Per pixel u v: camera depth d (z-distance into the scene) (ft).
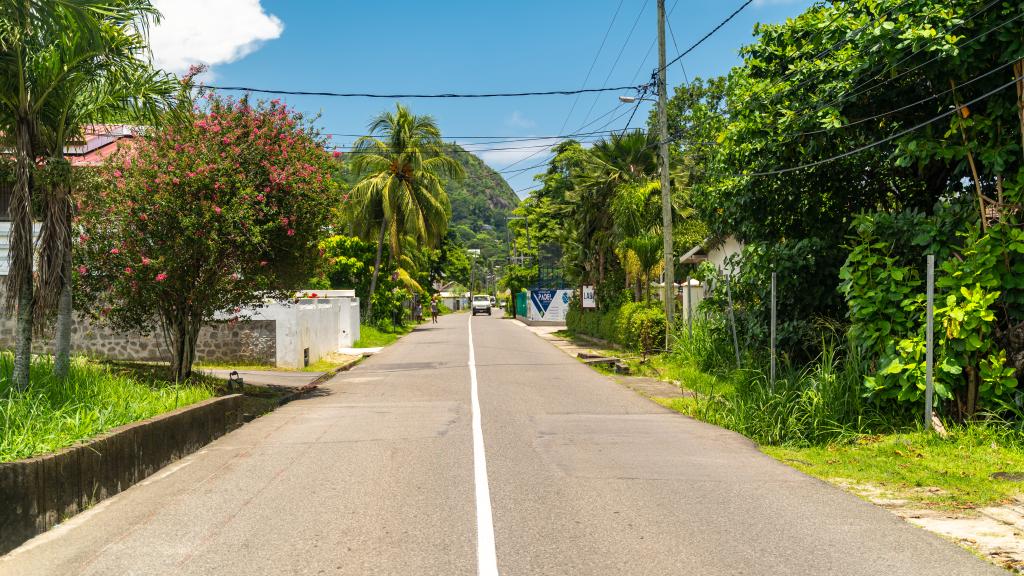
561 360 78.07
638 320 79.71
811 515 19.95
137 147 43.29
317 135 48.70
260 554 16.83
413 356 85.15
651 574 15.42
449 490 22.90
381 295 135.74
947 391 30.91
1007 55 30.07
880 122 40.75
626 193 92.53
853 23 38.29
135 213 40.98
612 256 117.60
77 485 20.53
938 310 31.12
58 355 32.12
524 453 29.07
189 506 21.13
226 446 31.22
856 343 34.83
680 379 57.16
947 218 32.83
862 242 36.19
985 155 31.65
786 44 44.16
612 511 20.39
